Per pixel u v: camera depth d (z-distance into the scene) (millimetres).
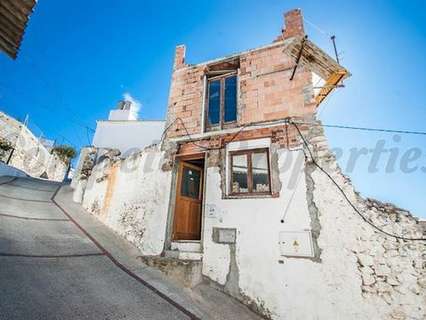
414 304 3992
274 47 7312
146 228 6582
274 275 4938
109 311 3443
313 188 5266
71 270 4445
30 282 3686
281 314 4617
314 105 6141
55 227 6875
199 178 7531
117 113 19359
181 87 8273
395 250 4371
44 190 13180
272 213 5422
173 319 3721
